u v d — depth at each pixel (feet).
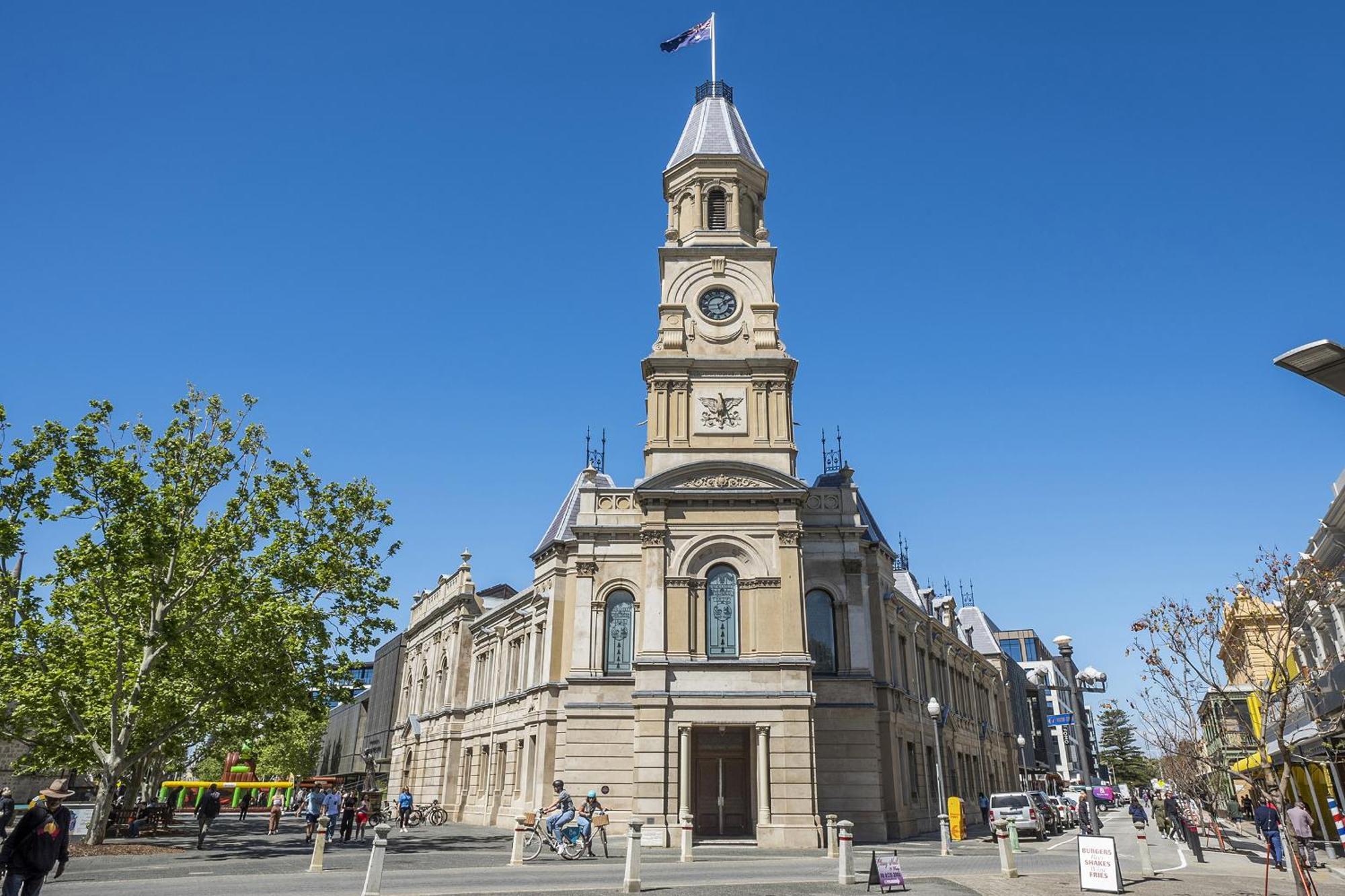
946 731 176.45
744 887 68.80
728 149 161.48
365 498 116.78
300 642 109.60
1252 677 76.48
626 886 65.62
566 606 150.82
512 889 66.33
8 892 50.93
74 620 112.88
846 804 128.47
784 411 139.85
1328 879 80.33
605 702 133.08
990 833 145.59
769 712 121.08
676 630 125.70
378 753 249.14
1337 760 106.42
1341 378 30.81
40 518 96.73
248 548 111.04
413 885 68.49
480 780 178.40
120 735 102.17
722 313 147.43
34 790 174.60
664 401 140.15
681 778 119.03
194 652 110.42
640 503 132.67
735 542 130.62
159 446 107.24
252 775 331.16
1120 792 412.36
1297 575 72.74
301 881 71.36
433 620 220.43
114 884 68.13
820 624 139.23
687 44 179.42
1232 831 163.22
